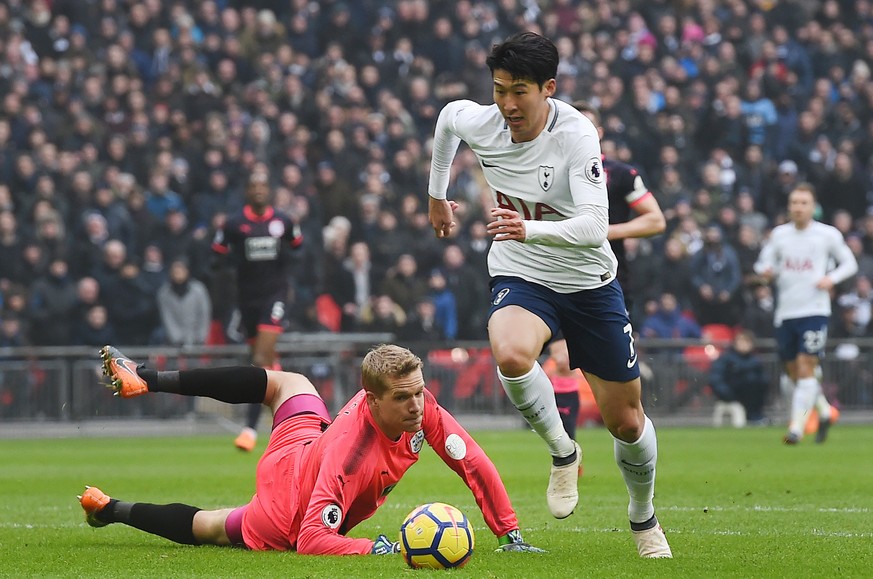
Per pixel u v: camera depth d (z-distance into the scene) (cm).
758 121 5319
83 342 4122
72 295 4147
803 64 5619
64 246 4216
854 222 5147
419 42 5344
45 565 1260
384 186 4678
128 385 1324
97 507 1384
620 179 1978
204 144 4641
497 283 1342
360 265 4381
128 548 1396
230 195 4491
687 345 4266
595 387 1312
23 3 4941
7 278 4147
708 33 5700
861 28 6022
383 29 5334
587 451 3120
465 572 1151
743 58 5694
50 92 4716
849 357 4291
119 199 4381
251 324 3120
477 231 4559
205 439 3922
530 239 1218
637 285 4538
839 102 5534
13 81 4612
